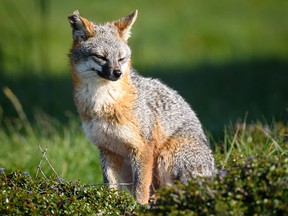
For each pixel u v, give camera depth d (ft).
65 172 50.52
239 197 31.68
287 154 42.22
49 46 112.47
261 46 121.80
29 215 34.30
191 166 44.21
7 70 85.66
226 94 88.12
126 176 47.32
